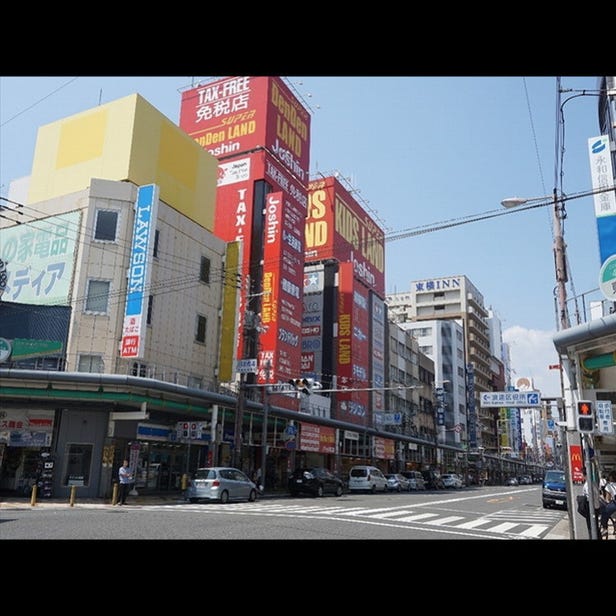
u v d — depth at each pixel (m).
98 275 27.34
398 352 67.31
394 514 19.83
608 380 16.16
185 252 31.81
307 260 54.88
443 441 79.38
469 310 106.38
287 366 40.50
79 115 32.09
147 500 24.16
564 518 21.81
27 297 28.33
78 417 25.41
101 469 25.11
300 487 32.00
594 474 14.39
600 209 15.38
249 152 43.38
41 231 29.05
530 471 138.38
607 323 11.52
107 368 26.42
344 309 53.25
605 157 15.70
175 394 26.94
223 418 30.91
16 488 24.83
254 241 41.59
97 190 28.25
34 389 23.81
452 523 17.58
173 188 32.31
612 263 12.09
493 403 18.02
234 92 45.44
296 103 48.06
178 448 29.70
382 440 55.34
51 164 32.03
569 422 14.02
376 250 63.31
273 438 36.84
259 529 13.21
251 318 35.22
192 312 31.86
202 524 13.86
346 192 57.88
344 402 50.56
